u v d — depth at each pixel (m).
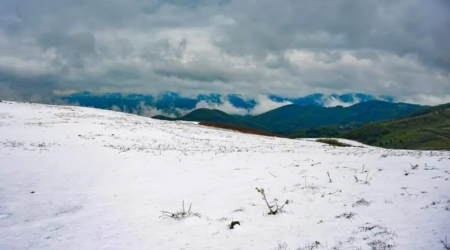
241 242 10.83
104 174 20.92
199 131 49.59
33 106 56.00
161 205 15.09
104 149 29.17
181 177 20.44
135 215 13.83
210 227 12.38
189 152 29.41
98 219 13.36
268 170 21.98
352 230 10.91
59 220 13.26
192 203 15.37
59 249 10.59
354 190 16.03
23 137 33.38
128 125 45.47
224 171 22.02
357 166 21.83
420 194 14.41
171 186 18.41
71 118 47.06
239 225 12.35
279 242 10.52
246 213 13.78
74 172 21.19
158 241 11.18
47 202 15.47
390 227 10.81
